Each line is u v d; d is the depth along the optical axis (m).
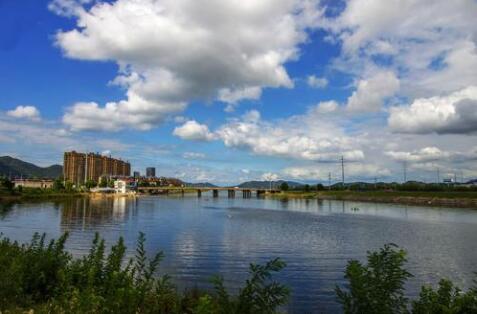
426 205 186.75
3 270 14.27
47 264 15.02
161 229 79.31
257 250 51.66
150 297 13.68
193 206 182.62
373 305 9.44
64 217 103.12
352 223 97.50
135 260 38.16
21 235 63.91
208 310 8.95
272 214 129.50
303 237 68.12
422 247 58.03
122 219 103.06
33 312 12.02
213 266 38.97
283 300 10.26
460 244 61.50
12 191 176.25
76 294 11.34
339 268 39.44
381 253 10.14
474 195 180.00
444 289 9.76
